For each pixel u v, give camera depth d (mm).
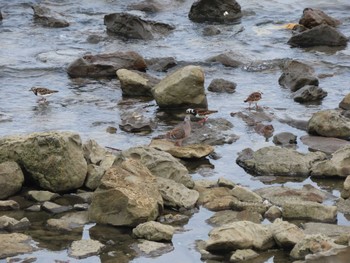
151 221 40156
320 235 38125
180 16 86750
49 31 79750
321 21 80562
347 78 66375
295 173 47656
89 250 38031
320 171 47500
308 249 37594
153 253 38062
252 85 64750
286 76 64812
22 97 61156
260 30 81250
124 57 67688
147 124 54562
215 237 38312
